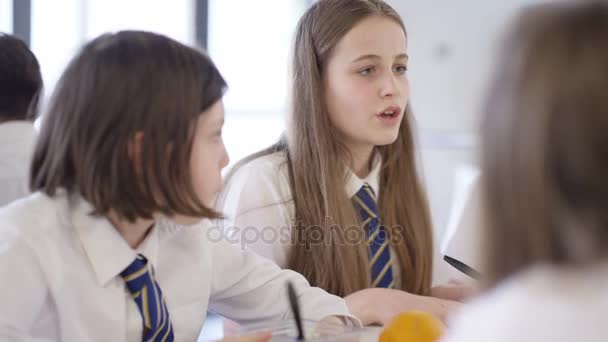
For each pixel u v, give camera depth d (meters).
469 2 3.38
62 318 0.82
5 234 0.79
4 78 1.29
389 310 1.03
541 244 0.43
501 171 0.44
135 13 3.15
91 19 3.09
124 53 0.78
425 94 3.48
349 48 1.23
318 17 1.28
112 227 0.86
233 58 3.33
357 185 1.30
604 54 0.41
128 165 0.78
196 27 3.22
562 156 0.42
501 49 0.46
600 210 0.42
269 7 3.33
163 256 0.96
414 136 1.37
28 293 0.78
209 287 0.99
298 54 1.30
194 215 0.81
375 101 1.22
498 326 0.46
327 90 1.27
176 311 0.95
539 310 0.45
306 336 0.97
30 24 2.97
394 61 1.24
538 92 0.42
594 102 0.41
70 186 0.81
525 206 0.43
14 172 1.31
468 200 1.28
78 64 0.79
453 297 1.27
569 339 0.43
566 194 0.42
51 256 0.81
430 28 3.45
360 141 1.28
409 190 1.35
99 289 0.85
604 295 0.44
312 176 1.27
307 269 1.26
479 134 0.46
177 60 0.79
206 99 0.80
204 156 0.81
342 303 1.03
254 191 1.28
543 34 0.43
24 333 0.77
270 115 3.38
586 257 0.43
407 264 1.33
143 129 0.77
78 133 0.78
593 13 0.43
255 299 1.05
